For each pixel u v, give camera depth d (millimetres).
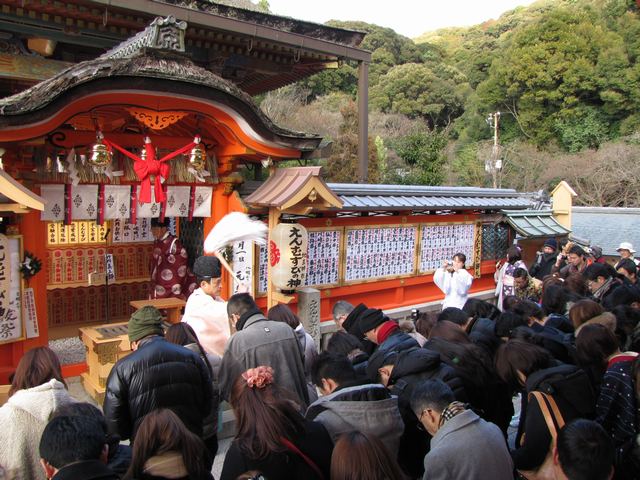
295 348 4254
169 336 4230
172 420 2590
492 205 11711
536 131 35062
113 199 6641
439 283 8914
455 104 40312
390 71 41250
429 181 18219
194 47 12922
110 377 3492
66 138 6199
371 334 4609
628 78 31922
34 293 6082
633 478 3320
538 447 3281
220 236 6785
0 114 5059
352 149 22859
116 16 10695
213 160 7473
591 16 35812
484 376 3859
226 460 2643
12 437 2990
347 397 3037
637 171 28547
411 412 3488
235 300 4438
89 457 2342
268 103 29891
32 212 6031
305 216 8477
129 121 6750
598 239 21969
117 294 9094
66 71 5539
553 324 5379
